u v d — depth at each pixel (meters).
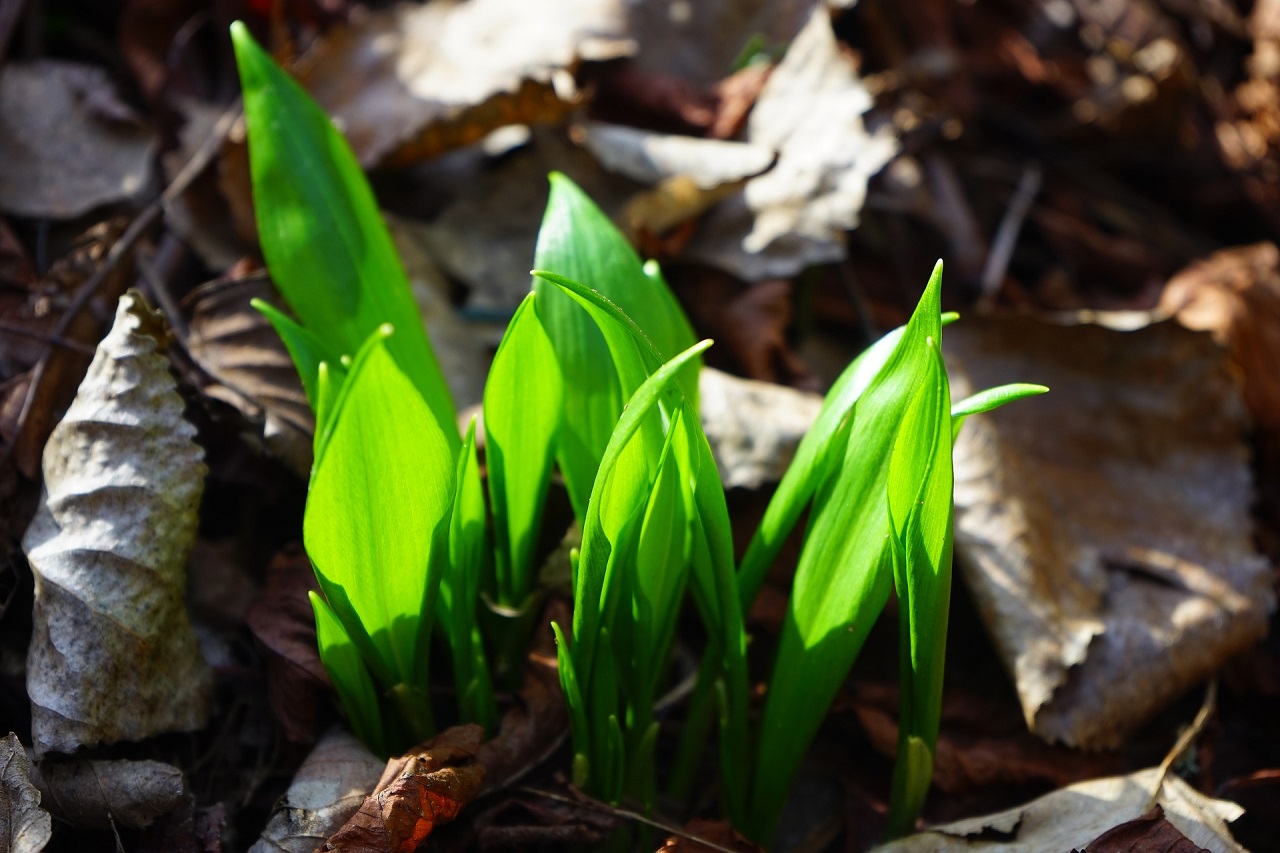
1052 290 0.62
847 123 0.57
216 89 0.59
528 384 0.44
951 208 0.62
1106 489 0.55
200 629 0.49
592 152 0.58
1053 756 0.50
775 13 0.61
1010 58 0.69
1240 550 0.54
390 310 0.46
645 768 0.46
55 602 0.46
